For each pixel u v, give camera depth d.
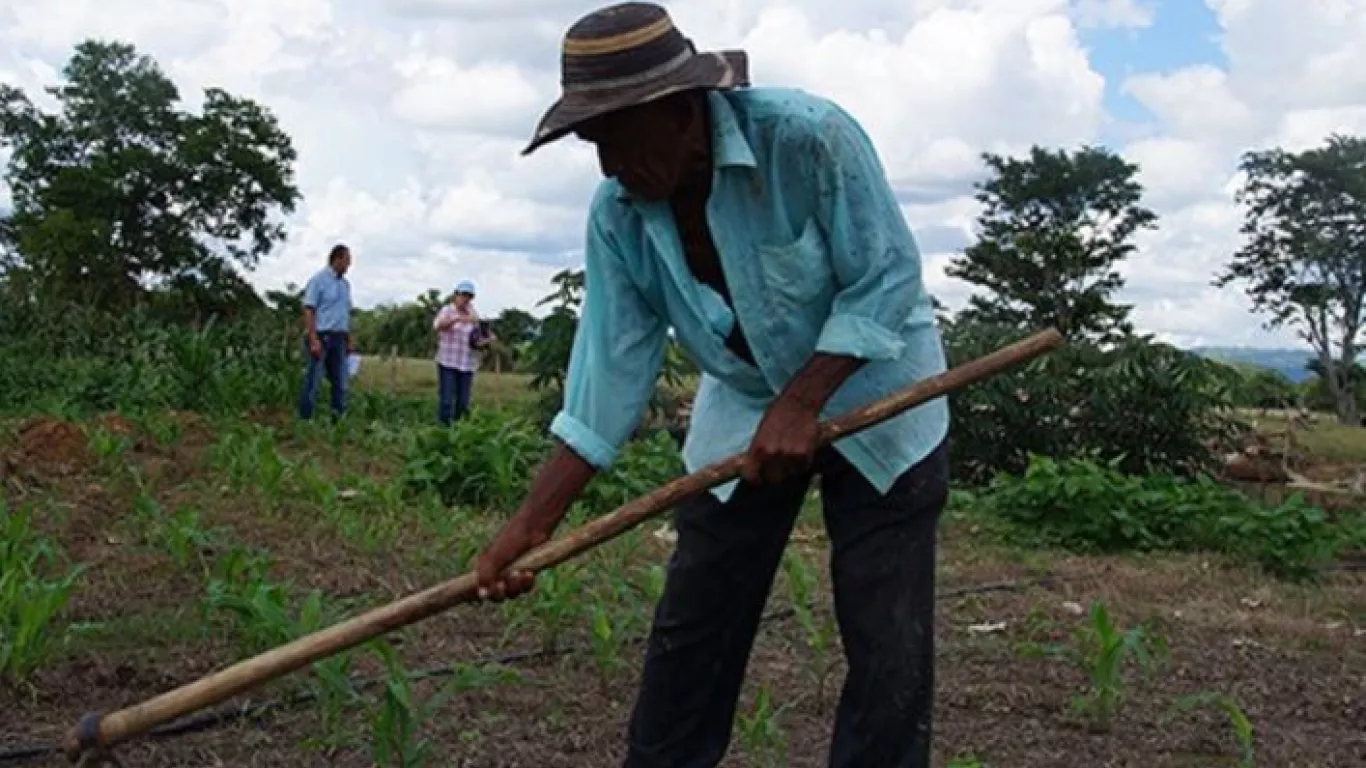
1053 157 49.97
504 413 12.24
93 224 42.38
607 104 3.02
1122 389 13.09
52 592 5.14
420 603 3.32
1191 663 6.39
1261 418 15.95
